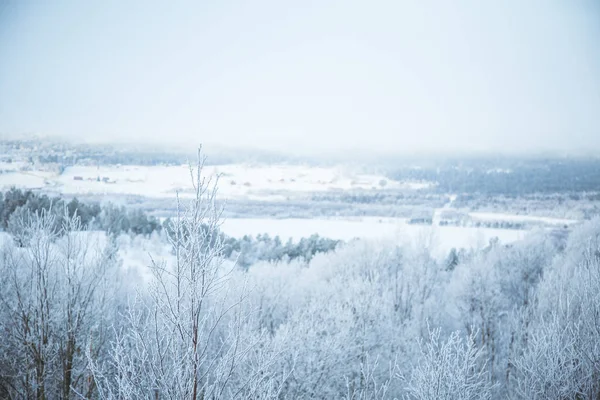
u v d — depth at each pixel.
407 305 29.19
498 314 25.14
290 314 19.55
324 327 14.84
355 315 16.97
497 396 14.88
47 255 10.89
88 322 11.39
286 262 44.22
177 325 5.69
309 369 12.48
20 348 10.67
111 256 15.45
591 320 10.46
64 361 10.80
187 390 5.62
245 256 45.00
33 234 11.03
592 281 12.24
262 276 24.52
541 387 9.79
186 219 5.57
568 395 9.34
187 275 5.69
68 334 10.96
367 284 20.94
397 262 35.34
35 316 10.68
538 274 31.48
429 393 7.92
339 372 13.77
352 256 38.66
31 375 10.73
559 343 9.87
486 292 25.38
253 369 6.95
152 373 5.64
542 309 19.23
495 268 32.62
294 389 12.09
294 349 12.78
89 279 11.95
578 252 28.42
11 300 11.44
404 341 17.97
